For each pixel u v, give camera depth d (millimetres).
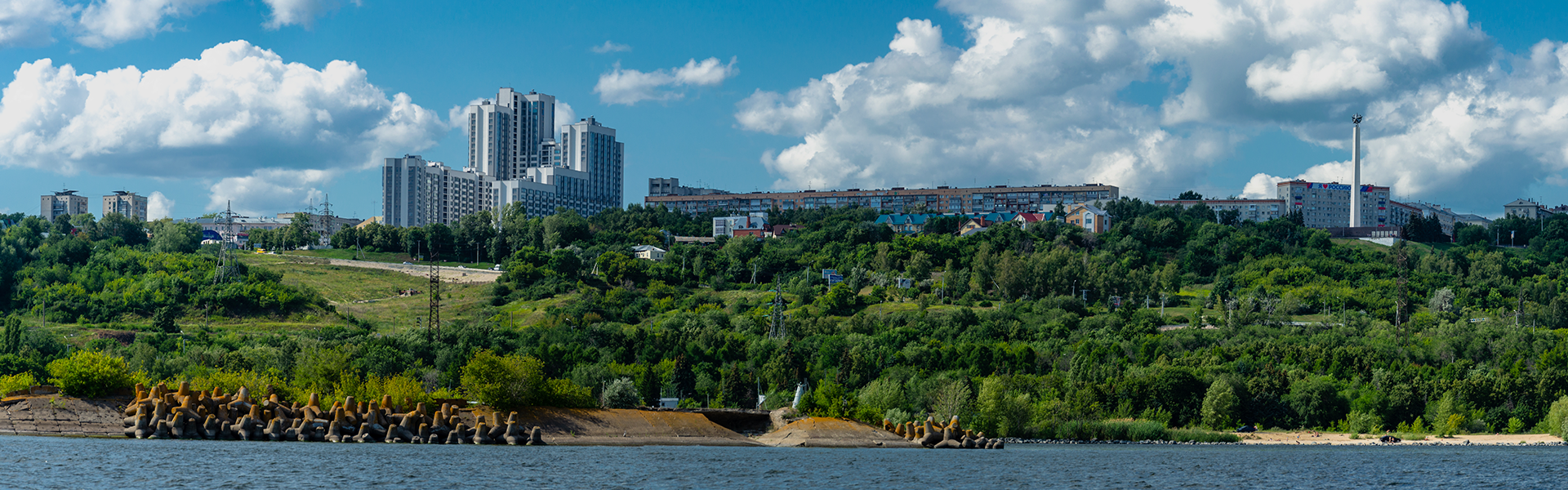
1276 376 185625
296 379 147125
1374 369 189875
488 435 127875
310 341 193500
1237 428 176250
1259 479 117375
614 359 193375
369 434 120625
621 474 104938
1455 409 179000
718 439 144125
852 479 108062
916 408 171500
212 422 114500
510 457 114375
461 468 103688
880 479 108188
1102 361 197750
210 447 108125
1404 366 193750
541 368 140000
